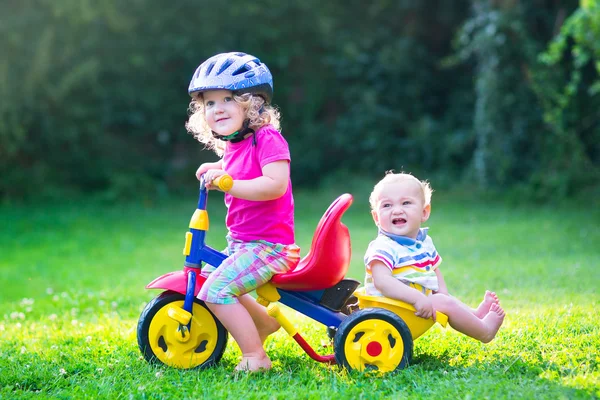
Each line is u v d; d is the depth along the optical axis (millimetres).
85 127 15898
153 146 17688
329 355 4199
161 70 17281
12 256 10219
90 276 8516
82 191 15984
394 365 3881
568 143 14008
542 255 8719
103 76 16484
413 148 16969
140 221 13172
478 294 6137
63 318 5828
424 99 18297
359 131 17453
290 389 3639
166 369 4086
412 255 4051
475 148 16578
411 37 18500
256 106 4062
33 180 15094
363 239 10656
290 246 4090
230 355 4398
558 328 4570
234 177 4094
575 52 11906
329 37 18000
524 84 14445
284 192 3982
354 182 16578
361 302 4062
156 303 4172
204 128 4391
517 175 14672
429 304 3900
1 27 14344
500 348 4258
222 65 4043
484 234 10641
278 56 17719
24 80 14664
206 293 3982
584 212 12594
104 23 15961
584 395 3316
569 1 14539
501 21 14117
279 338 4711
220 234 11578
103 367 4148
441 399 3385
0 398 3668
